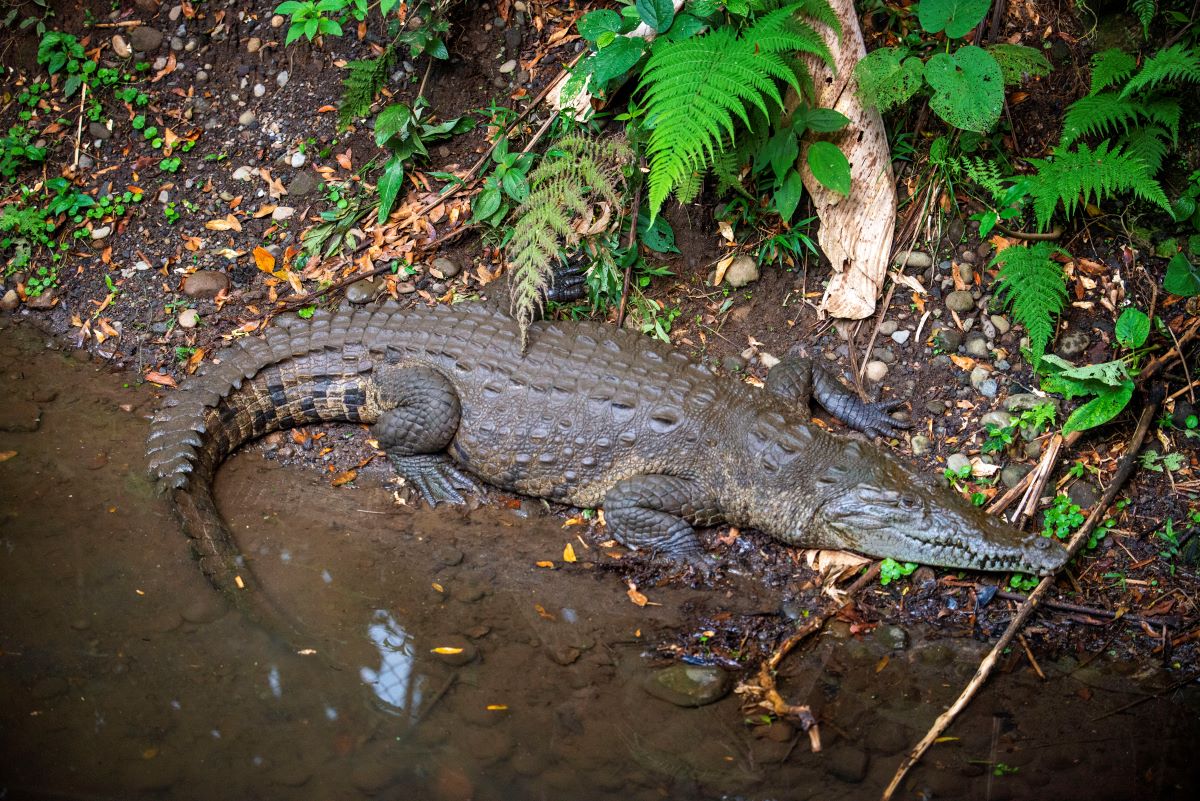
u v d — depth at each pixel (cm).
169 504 595
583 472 609
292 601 554
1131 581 566
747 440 593
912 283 661
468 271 697
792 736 489
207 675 512
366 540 594
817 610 559
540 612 553
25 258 720
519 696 506
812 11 621
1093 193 662
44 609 540
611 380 614
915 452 621
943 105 605
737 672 525
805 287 676
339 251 708
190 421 620
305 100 751
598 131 697
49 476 610
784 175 643
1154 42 677
